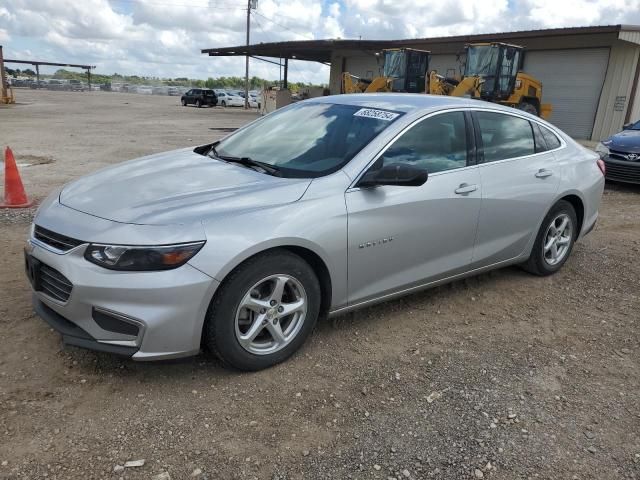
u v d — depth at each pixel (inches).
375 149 141.4
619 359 143.8
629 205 329.1
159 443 103.3
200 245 112.4
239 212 119.5
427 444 107.2
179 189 129.6
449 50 1079.6
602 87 849.5
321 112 165.8
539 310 171.5
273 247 121.0
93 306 110.9
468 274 170.7
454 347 145.3
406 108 155.6
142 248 109.6
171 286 110.0
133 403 114.4
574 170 195.2
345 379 127.4
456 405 119.8
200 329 115.1
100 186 135.3
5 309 150.6
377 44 1149.1
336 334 148.0
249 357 124.5
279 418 112.4
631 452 108.2
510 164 173.3
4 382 118.3
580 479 100.3
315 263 132.6
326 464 100.7
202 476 96.0
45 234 122.0
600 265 213.9
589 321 165.6
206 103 1755.7
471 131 164.4
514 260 184.2
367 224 136.3
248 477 96.5
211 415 112.0
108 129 754.2
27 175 359.9
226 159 155.5
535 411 119.3
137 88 3235.7
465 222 159.6
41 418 108.1
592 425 115.8
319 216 127.5
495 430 112.3
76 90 3048.7
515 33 894.4
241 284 118.2
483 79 810.8
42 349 131.8
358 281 139.9
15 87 2802.7
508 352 144.3
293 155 148.1
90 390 117.7
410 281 152.4
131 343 112.3
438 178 152.0
